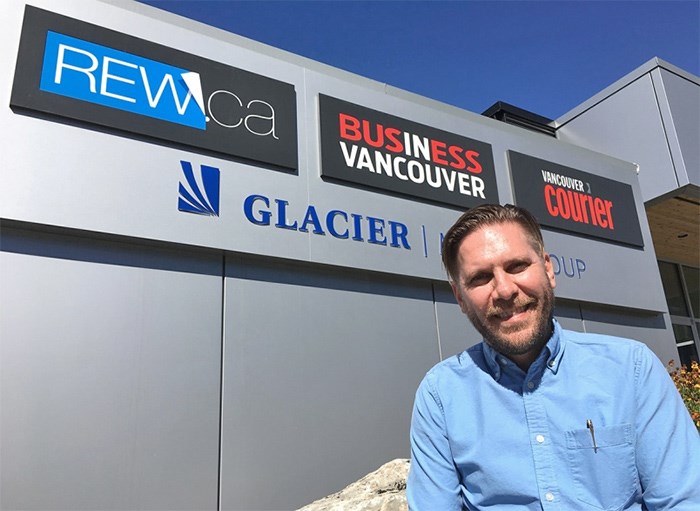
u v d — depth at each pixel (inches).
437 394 63.4
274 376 150.9
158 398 132.9
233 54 170.4
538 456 55.1
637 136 295.7
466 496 59.7
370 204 182.9
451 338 189.2
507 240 58.4
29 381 119.9
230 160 159.3
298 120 176.7
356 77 202.1
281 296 159.6
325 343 162.9
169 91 154.0
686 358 391.9
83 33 145.5
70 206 131.6
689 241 368.2
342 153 181.5
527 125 339.6
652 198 283.3
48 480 116.4
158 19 160.4
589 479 53.2
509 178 227.0
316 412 154.6
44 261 129.0
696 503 49.0
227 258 154.2
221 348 145.3
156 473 127.9
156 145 148.0
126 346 132.6
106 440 124.3
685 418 53.7
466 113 227.5
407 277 183.8
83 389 124.9
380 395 167.8
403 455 166.6
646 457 52.4
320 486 149.3
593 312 238.7
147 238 139.3
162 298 141.0
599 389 55.7
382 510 99.0
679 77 296.2
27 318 123.6
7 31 136.7
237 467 138.3
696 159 280.5
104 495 121.0
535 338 56.6
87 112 139.4
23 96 132.2
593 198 253.6
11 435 115.3
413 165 197.8
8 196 125.2
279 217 162.6
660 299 259.9
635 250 261.0
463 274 60.6
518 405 57.7
